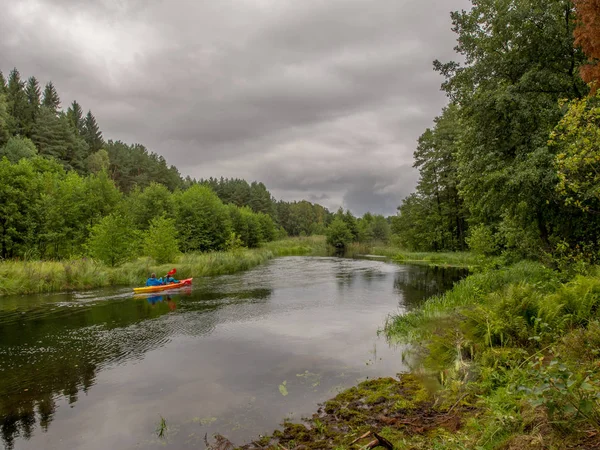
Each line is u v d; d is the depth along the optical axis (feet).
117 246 71.77
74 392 21.17
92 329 34.96
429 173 137.28
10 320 38.63
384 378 21.36
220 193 316.60
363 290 55.83
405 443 13.15
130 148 338.13
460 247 133.69
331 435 15.20
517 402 12.74
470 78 49.03
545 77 42.98
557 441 9.45
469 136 51.16
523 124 44.11
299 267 95.09
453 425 14.25
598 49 19.60
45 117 189.16
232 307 43.98
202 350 28.30
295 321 36.70
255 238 186.80
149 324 36.50
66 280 58.59
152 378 22.97
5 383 22.58
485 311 24.77
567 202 30.45
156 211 127.95
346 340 29.91
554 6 43.50
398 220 159.12
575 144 26.63
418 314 35.73
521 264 50.03
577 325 20.98
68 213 90.58
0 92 181.78
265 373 23.17
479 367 19.24
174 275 71.10
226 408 18.52
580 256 35.01
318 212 459.32
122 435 16.33
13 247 77.56
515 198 44.98
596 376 12.36
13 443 15.92
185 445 15.28
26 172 84.12
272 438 15.37
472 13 48.52
